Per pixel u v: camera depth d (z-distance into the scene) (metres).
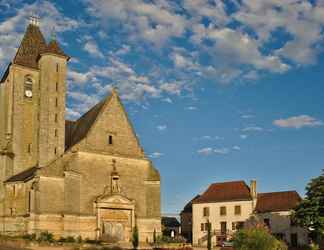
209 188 72.75
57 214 49.53
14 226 51.19
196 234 69.56
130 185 55.16
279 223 62.31
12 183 53.00
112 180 53.69
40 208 48.59
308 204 50.00
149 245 50.78
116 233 52.38
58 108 55.84
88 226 50.84
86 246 45.47
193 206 71.00
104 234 51.25
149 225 55.19
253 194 66.12
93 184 52.38
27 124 57.50
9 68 58.75
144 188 56.25
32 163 56.72
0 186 53.94
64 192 50.28
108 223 52.12
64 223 49.31
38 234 46.94
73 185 50.78
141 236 54.44
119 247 47.47
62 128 55.53
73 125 62.53
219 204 68.44
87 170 52.31
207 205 69.56
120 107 57.06
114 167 54.28
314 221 49.22
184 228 77.75
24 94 58.06
